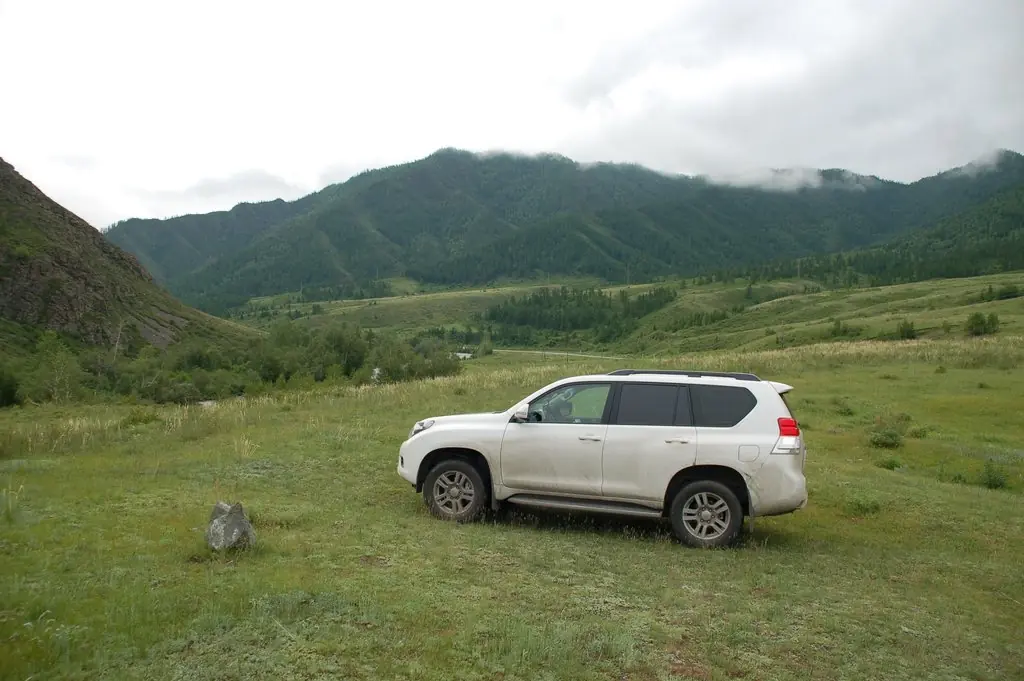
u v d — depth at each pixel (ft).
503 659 13.37
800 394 77.82
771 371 99.86
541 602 16.96
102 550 19.07
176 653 12.83
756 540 25.25
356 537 21.68
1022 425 62.39
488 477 25.45
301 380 128.26
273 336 225.76
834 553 24.34
